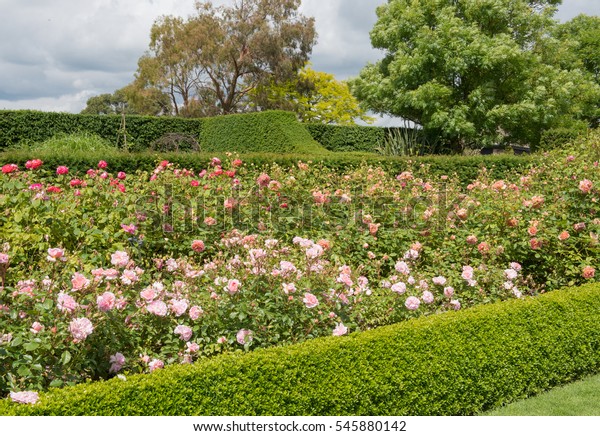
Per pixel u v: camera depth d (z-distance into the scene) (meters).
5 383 2.76
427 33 19.97
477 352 3.85
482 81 20.28
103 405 2.53
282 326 3.56
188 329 3.34
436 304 4.50
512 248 5.47
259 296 3.58
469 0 20.84
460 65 19.42
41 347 2.81
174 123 18.89
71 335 2.90
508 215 5.66
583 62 28.03
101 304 2.98
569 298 4.53
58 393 2.52
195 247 4.49
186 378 2.76
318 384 3.12
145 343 3.36
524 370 4.13
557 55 22.55
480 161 12.52
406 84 20.50
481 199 6.23
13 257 4.04
